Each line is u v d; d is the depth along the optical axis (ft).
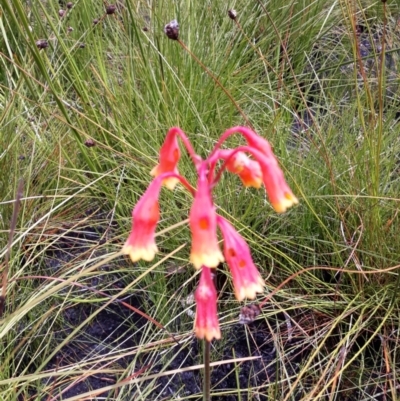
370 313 1.24
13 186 1.43
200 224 0.63
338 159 1.45
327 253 1.29
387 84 1.86
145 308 1.30
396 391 1.14
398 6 2.23
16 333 1.19
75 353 1.22
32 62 1.72
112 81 1.67
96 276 1.29
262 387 1.16
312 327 1.26
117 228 1.47
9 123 1.52
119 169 1.52
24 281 1.30
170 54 1.72
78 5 1.93
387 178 1.37
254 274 0.71
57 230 1.46
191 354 1.22
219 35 1.90
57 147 1.53
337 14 2.20
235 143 1.49
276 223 1.39
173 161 0.72
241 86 1.76
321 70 1.88
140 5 2.02
